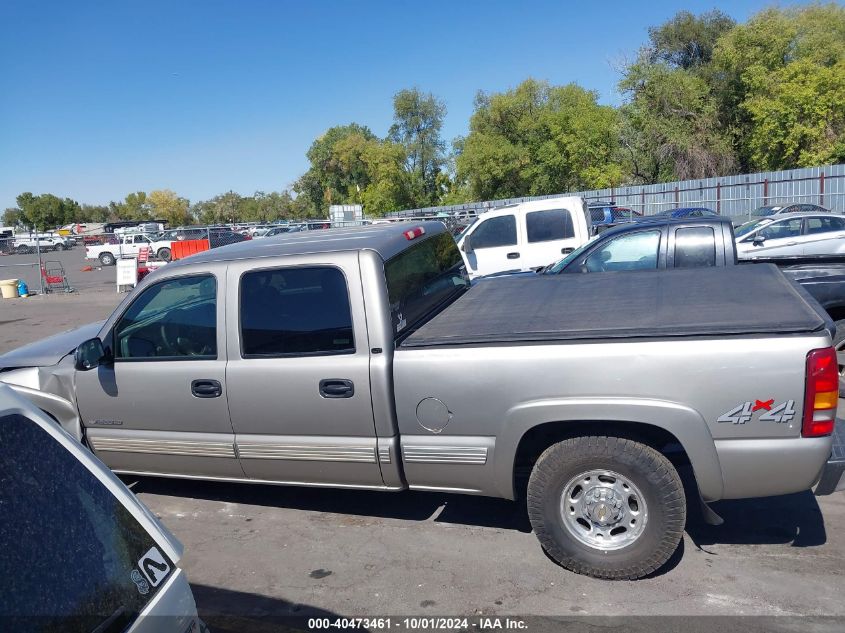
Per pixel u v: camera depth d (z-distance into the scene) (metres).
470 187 55.50
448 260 5.32
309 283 4.11
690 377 3.40
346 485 4.21
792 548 3.95
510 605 3.56
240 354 4.26
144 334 4.57
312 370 4.05
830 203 28.23
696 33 48.31
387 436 3.98
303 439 4.17
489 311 4.51
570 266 7.93
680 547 4.03
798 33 39.53
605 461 3.59
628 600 3.52
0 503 1.78
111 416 4.68
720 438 3.42
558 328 3.82
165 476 4.73
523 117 50.25
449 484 3.97
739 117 41.19
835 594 3.47
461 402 3.78
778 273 4.80
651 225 7.75
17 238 27.33
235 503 5.04
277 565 4.12
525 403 3.65
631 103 43.19
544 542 3.77
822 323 3.40
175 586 2.05
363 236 4.54
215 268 4.33
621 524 3.66
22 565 1.75
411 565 4.03
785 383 3.30
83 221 114.75
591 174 45.12
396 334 4.04
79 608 1.78
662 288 4.61
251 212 95.19
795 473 3.37
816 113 34.12
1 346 13.09
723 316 3.69
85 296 21.33
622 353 3.48
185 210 115.81
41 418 2.03
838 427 3.84
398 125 65.94
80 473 2.04
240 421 4.30
